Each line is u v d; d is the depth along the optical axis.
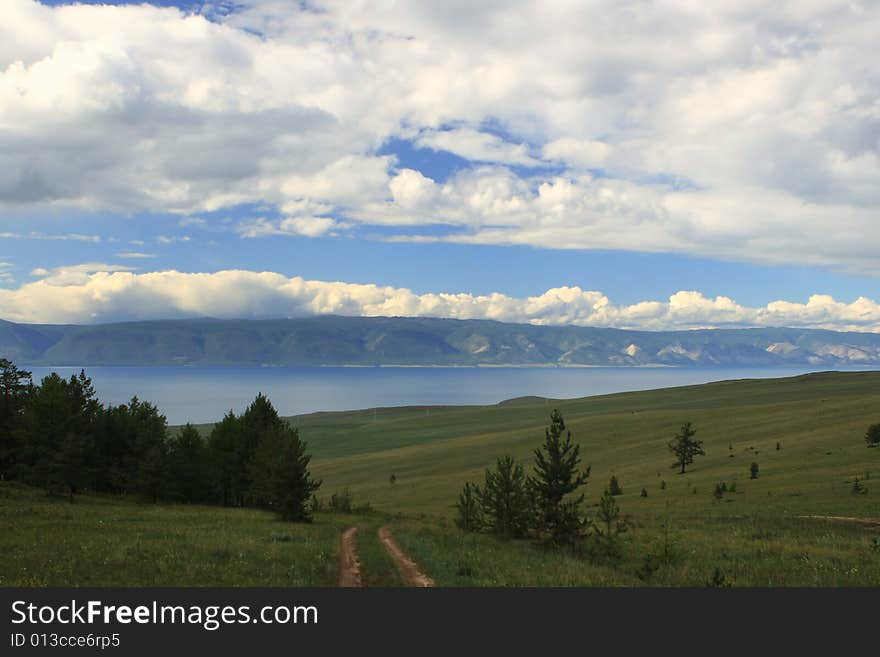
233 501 79.69
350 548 32.38
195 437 78.88
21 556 24.73
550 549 34.91
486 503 43.25
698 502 74.50
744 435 127.25
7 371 77.62
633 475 108.56
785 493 71.06
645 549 31.42
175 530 37.78
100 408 83.50
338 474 156.38
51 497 63.81
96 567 23.06
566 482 36.06
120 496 76.25
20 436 68.38
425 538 38.31
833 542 38.31
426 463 156.62
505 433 198.88
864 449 92.19
